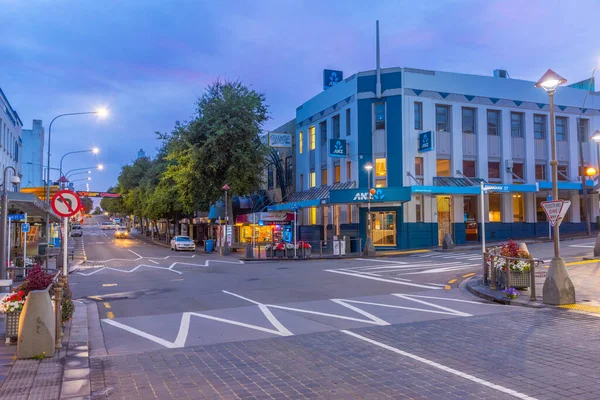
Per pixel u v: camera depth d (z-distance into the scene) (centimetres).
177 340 888
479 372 645
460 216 3416
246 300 1365
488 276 1484
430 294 1408
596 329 888
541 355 720
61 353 768
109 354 789
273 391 593
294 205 3797
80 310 1223
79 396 577
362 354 755
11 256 2522
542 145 3694
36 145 5966
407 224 3281
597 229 3659
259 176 4228
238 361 733
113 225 12062
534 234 3597
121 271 2330
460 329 919
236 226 5109
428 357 726
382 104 3391
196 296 1464
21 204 1706
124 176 7131
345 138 3594
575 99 3791
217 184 3906
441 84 3422
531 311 1090
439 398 553
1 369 684
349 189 3200
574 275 1551
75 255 3647
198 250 4338
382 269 2116
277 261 2819
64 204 1070
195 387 614
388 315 1091
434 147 3247
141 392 597
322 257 2884
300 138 4372
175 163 4725
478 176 3462
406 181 3278
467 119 3506
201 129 3812
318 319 1063
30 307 745
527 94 3653
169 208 5316
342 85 3641
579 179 3738
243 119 3838
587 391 564
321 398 565
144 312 1209
